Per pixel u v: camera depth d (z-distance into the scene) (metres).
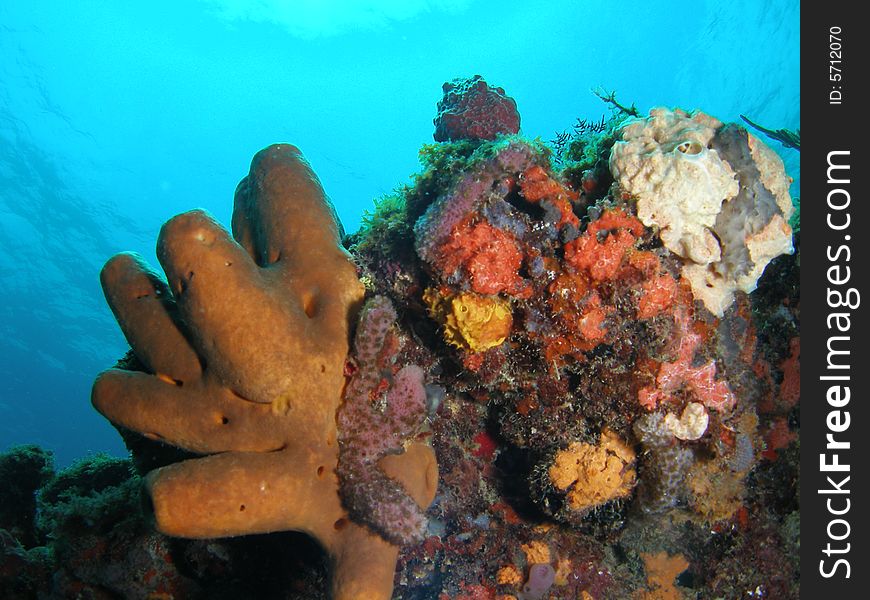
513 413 0.67
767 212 0.59
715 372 0.61
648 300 0.57
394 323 0.64
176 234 0.52
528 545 0.71
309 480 0.53
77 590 0.72
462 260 0.57
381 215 0.69
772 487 0.69
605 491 0.62
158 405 0.56
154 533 0.73
